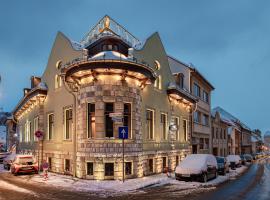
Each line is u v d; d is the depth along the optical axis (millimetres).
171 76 28281
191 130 32969
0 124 85500
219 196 14266
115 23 24172
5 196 13633
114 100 19266
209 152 43781
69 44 23109
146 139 22312
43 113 27047
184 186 17453
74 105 20875
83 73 19312
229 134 64500
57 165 23422
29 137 32344
